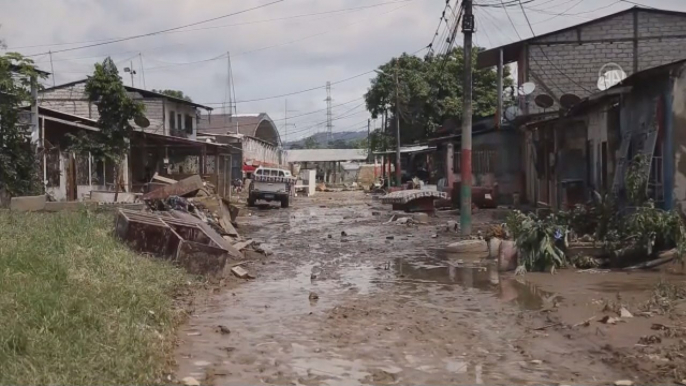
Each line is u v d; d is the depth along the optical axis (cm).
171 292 968
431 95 4638
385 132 5197
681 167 1241
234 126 6719
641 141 1402
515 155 2973
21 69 2047
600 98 1582
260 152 6638
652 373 597
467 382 589
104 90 2523
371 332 775
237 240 1675
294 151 8681
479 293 1026
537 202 2598
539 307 896
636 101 1441
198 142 3516
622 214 1281
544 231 1180
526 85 2617
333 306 930
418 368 633
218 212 1975
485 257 1462
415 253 1552
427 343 724
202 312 885
